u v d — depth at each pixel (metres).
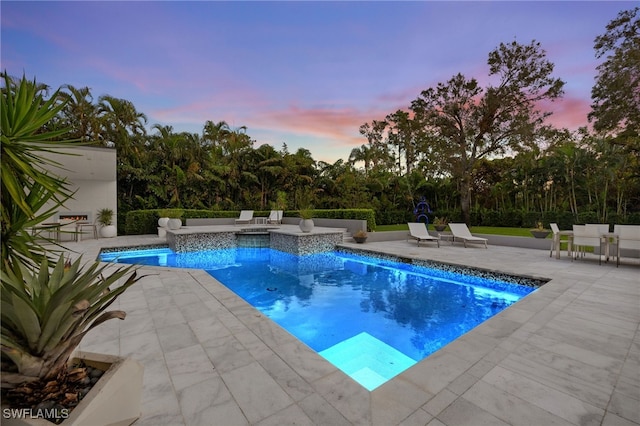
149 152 16.20
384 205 21.70
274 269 8.09
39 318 1.31
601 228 7.85
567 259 7.55
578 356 2.65
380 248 9.60
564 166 17.80
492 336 3.06
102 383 1.48
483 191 22.84
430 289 6.33
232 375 2.34
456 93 18.39
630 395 2.09
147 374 2.34
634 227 6.82
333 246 10.63
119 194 15.16
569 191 18.31
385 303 5.49
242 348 2.80
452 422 1.82
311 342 3.98
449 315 4.90
